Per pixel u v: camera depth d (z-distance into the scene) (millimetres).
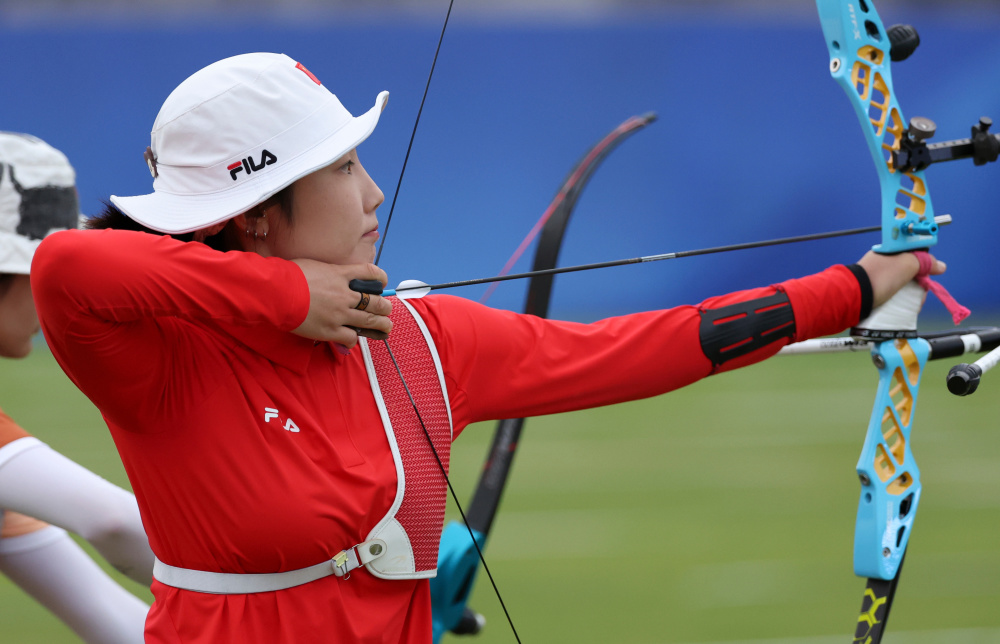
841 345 4301
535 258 5852
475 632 5648
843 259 22938
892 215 4074
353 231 3301
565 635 9211
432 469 3445
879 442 4238
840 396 19578
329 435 3311
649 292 22984
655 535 12109
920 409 18344
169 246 2992
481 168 22312
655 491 13906
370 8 23469
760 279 22938
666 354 3752
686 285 22984
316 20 22250
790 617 9555
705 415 18359
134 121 21594
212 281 3004
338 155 3141
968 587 10438
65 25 21266
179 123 3215
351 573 3336
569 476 14719
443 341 3562
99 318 2939
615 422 18016
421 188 22062
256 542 3191
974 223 22766
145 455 3238
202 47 21656
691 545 11734
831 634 9133
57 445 15266
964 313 4164
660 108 22766
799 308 3875
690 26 22641
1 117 21344
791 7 24312
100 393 3049
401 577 3381
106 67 21422
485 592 10398
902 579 10711
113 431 3344
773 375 21719
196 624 3309
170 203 3236
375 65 21969
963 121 22484
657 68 22766
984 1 24797
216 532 3225
